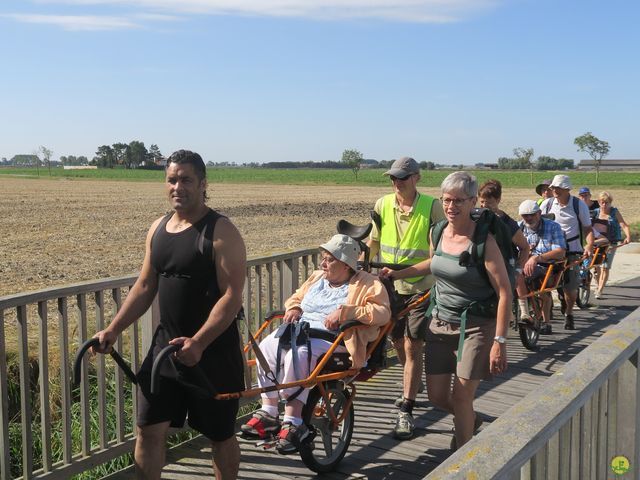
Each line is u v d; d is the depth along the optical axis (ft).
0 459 12.41
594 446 8.50
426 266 14.99
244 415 16.96
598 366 7.75
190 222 10.29
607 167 615.16
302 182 317.42
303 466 14.20
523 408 6.42
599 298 34.55
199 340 9.77
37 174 429.38
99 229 80.48
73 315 29.25
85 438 13.55
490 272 12.33
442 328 13.12
